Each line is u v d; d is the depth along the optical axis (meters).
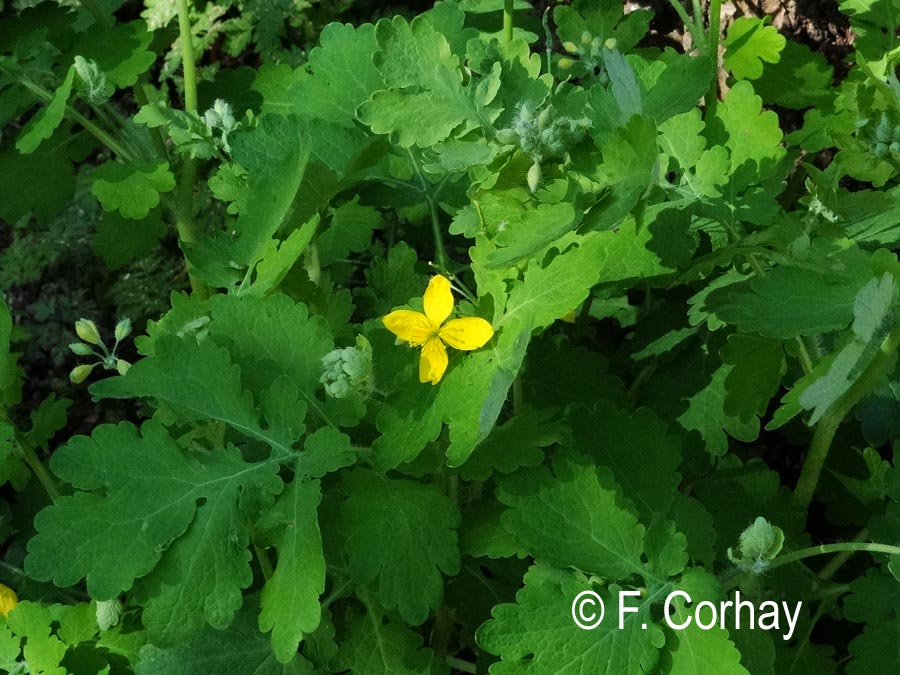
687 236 0.29
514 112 0.26
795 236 0.27
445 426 0.26
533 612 0.23
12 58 0.34
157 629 0.22
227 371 0.24
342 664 0.25
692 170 0.29
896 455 0.27
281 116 0.31
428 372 0.24
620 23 0.34
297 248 0.26
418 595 0.23
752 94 0.29
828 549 0.25
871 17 0.33
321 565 0.22
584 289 0.23
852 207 0.27
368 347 0.25
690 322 0.29
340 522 0.24
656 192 0.26
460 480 0.28
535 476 0.24
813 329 0.24
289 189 0.27
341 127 0.31
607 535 0.24
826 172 0.27
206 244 0.28
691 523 0.26
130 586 0.22
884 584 0.26
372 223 0.33
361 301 0.32
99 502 0.22
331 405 0.25
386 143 0.29
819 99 0.34
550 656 0.23
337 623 0.26
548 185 0.24
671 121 0.29
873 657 0.25
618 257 0.28
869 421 0.29
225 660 0.25
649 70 0.30
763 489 0.29
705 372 0.30
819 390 0.22
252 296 0.25
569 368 0.30
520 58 0.27
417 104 0.26
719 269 0.32
